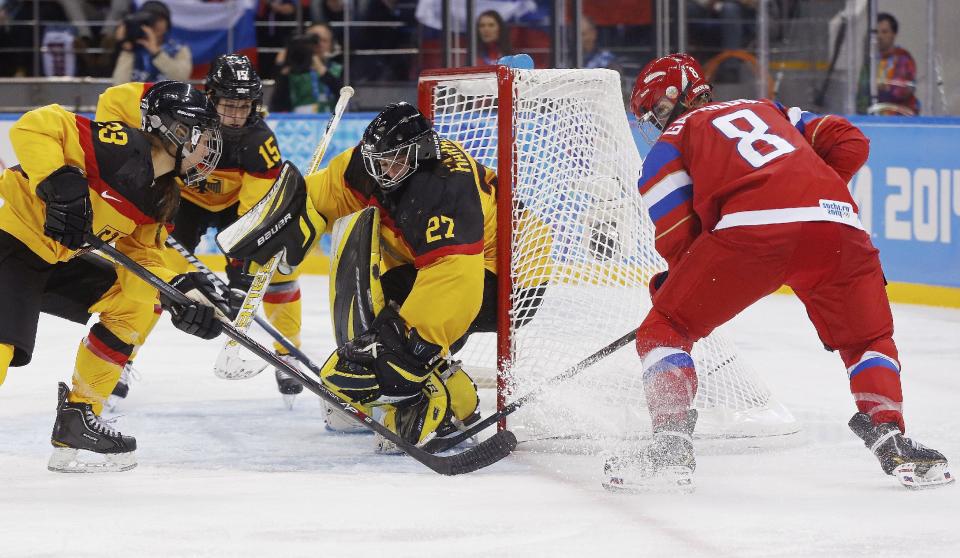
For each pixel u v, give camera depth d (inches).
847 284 384.5
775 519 345.4
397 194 437.1
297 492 386.0
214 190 581.0
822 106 1081.4
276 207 463.2
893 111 1031.0
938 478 382.6
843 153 400.5
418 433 449.1
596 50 1114.7
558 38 1074.1
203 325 403.9
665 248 396.8
